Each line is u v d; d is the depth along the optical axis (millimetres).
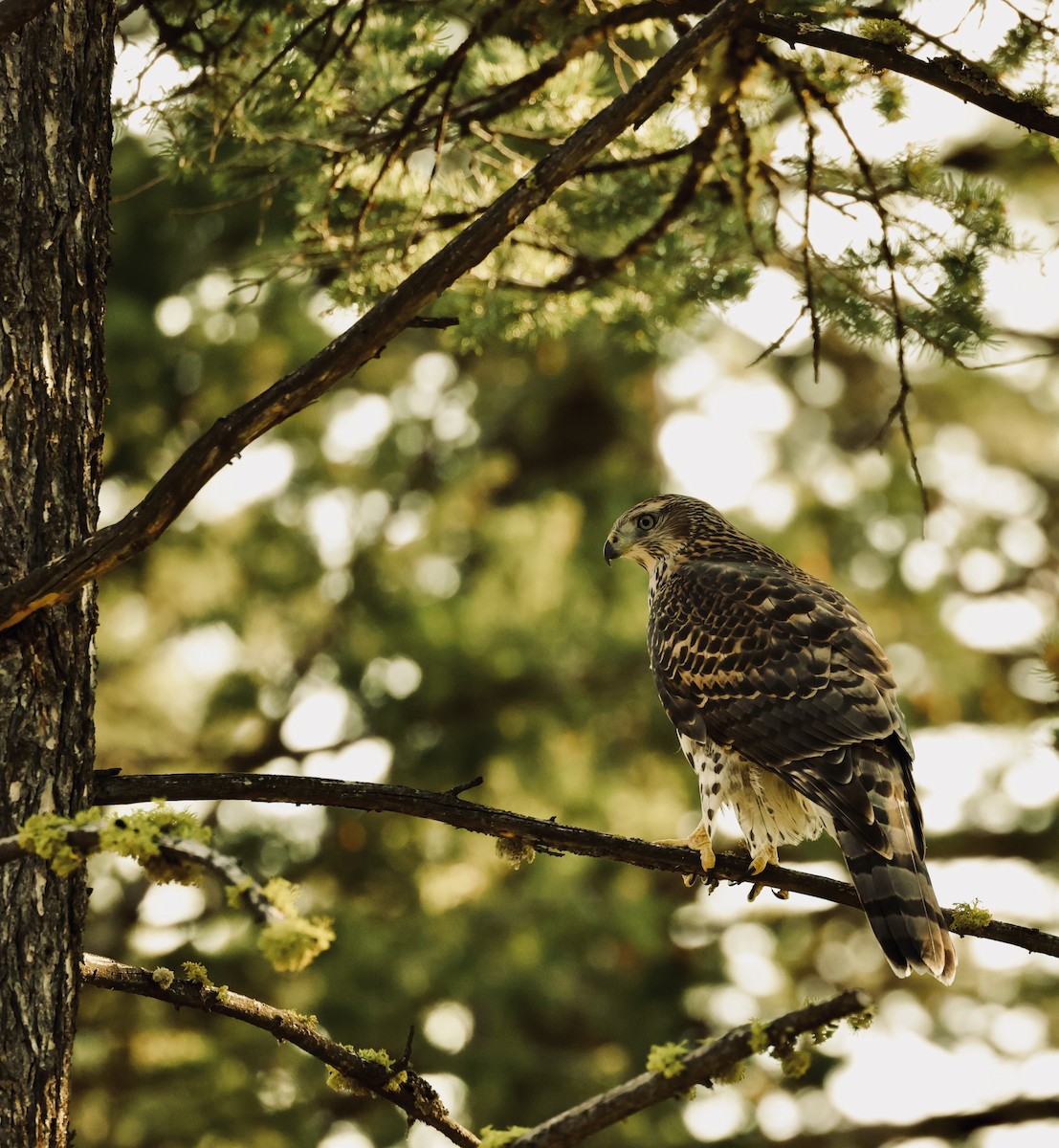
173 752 17000
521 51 7762
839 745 7570
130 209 16484
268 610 17453
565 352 19734
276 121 7465
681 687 8227
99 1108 14414
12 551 5039
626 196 7910
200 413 17031
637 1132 16172
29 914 4840
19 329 5172
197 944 15117
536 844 5738
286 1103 14891
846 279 7000
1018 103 6066
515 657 15484
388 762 15922
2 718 4906
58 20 5430
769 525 19641
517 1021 16125
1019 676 20047
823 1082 18203
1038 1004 19859
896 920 6672
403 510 19141
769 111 7281
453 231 7633
